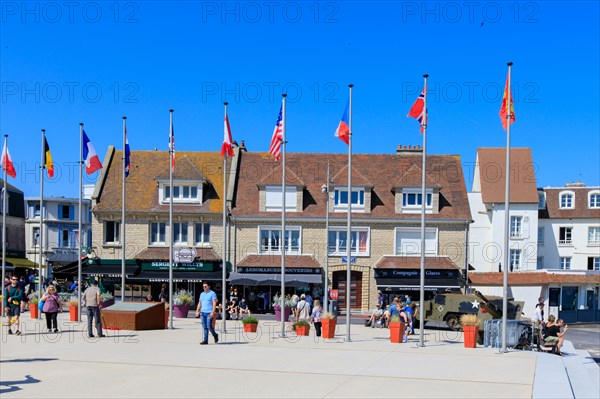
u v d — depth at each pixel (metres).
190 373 14.68
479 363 17.12
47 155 30.56
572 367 18.42
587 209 61.69
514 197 56.03
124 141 29.33
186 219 43.75
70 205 66.88
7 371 14.76
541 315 26.59
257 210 44.09
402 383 13.71
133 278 41.91
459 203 44.53
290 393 12.40
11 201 62.81
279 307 33.88
